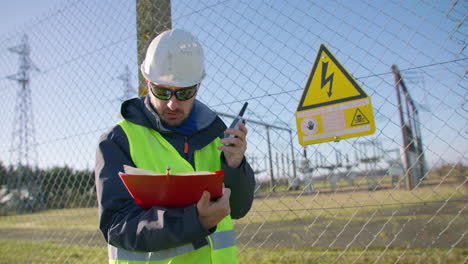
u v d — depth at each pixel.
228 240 1.44
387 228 3.65
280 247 3.65
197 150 1.51
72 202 3.38
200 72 1.52
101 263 3.92
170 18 2.86
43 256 4.40
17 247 4.73
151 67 1.47
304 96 2.27
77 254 4.34
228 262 1.40
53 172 3.56
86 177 3.30
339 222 3.95
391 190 2.32
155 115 1.40
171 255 1.29
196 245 1.30
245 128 1.34
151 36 2.95
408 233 3.49
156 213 1.11
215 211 1.12
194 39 1.57
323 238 3.77
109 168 1.27
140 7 3.03
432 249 3.14
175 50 1.47
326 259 3.23
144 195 1.12
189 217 1.09
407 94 2.08
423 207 2.83
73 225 4.30
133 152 1.34
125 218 1.15
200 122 1.52
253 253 3.51
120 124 1.41
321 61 2.24
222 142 1.33
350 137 2.14
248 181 1.42
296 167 2.35
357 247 3.49
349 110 2.14
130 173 1.11
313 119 2.23
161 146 1.43
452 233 3.30
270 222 4.25
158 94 1.40
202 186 1.09
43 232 4.66
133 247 1.13
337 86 2.18
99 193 1.23
